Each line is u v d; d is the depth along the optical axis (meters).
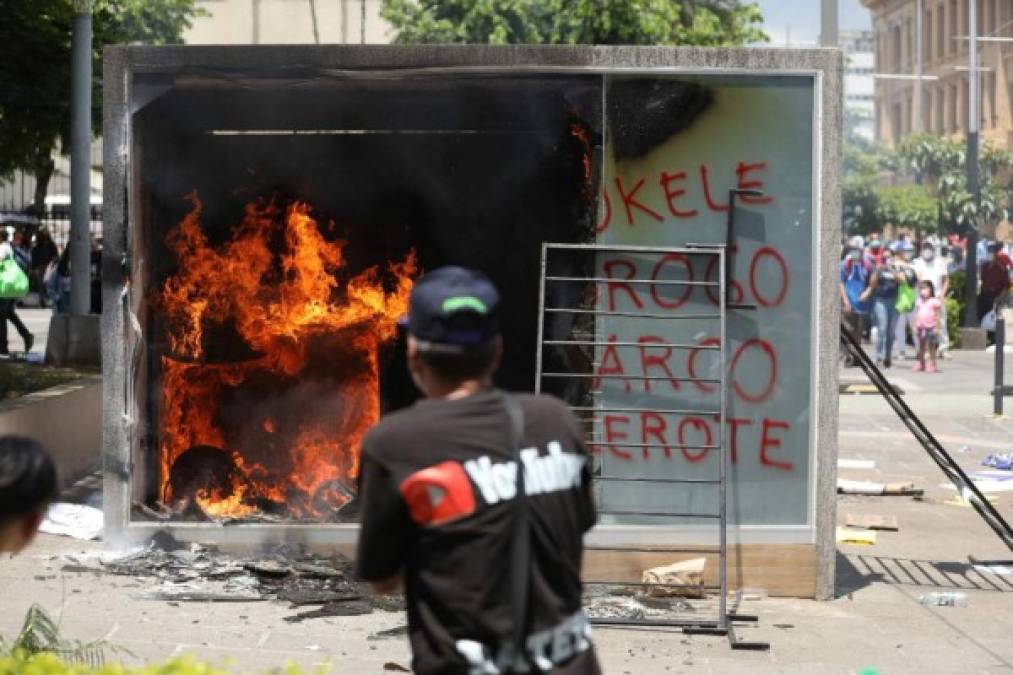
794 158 7.86
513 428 3.28
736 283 7.88
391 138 8.89
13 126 16.70
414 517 3.23
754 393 7.89
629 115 7.87
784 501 7.91
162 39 24.23
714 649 6.83
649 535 7.84
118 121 7.88
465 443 3.24
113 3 18.88
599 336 7.89
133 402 8.02
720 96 7.86
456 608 3.19
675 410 7.89
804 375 7.89
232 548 7.96
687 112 7.86
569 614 3.28
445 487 3.21
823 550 7.88
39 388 11.95
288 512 8.45
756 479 7.90
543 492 3.26
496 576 3.20
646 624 7.16
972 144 28.31
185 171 8.68
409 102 8.53
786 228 7.86
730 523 7.90
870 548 9.64
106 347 7.96
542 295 7.74
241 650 6.43
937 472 12.92
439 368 3.33
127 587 7.38
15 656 3.60
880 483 12.16
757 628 7.23
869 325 26.80
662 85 7.86
